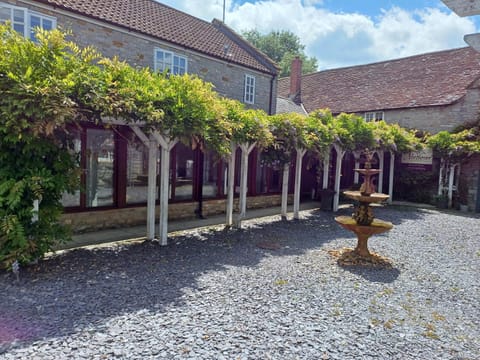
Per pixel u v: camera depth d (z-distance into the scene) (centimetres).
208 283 494
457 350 345
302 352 324
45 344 317
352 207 1338
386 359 322
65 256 598
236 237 795
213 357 307
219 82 1284
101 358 298
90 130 779
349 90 2025
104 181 816
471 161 1352
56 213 549
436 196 1432
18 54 479
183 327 360
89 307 399
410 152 1497
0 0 785
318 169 1378
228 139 732
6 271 507
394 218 1146
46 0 833
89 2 1010
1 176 494
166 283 488
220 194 1100
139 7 1220
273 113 1521
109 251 640
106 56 966
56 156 543
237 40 1564
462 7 207
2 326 349
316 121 1034
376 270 593
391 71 1980
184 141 648
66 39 885
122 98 546
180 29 1273
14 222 481
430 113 1543
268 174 1277
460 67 1689
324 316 405
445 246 791
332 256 665
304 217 1095
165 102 615
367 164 646
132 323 364
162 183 689
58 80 482
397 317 415
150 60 1073
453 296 495
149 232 731
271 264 598
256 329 363
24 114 467
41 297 423
